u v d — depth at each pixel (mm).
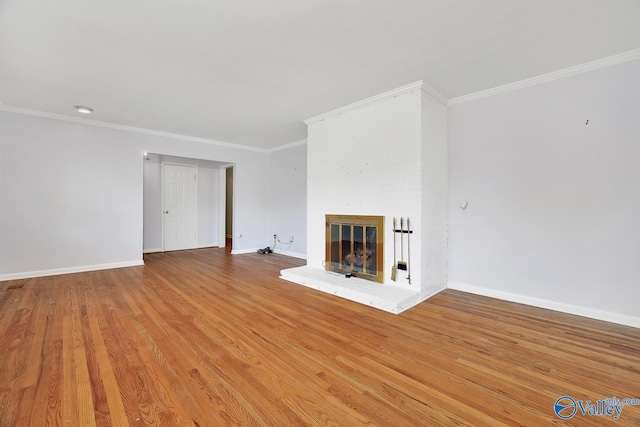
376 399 1582
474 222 3436
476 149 3402
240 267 4895
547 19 2053
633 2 1869
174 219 6789
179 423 1391
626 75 2518
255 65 2730
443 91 3352
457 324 2566
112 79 3021
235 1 1853
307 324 2561
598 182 2662
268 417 1441
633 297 2510
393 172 3346
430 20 2066
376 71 2859
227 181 9023
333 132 4016
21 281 3852
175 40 2307
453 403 1550
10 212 3891
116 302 3072
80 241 4406
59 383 1679
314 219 4301
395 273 3336
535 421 1420
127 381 1711
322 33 2221
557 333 2379
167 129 5012
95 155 4508
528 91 3035
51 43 2336
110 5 1883
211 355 2021
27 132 3980
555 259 2896
